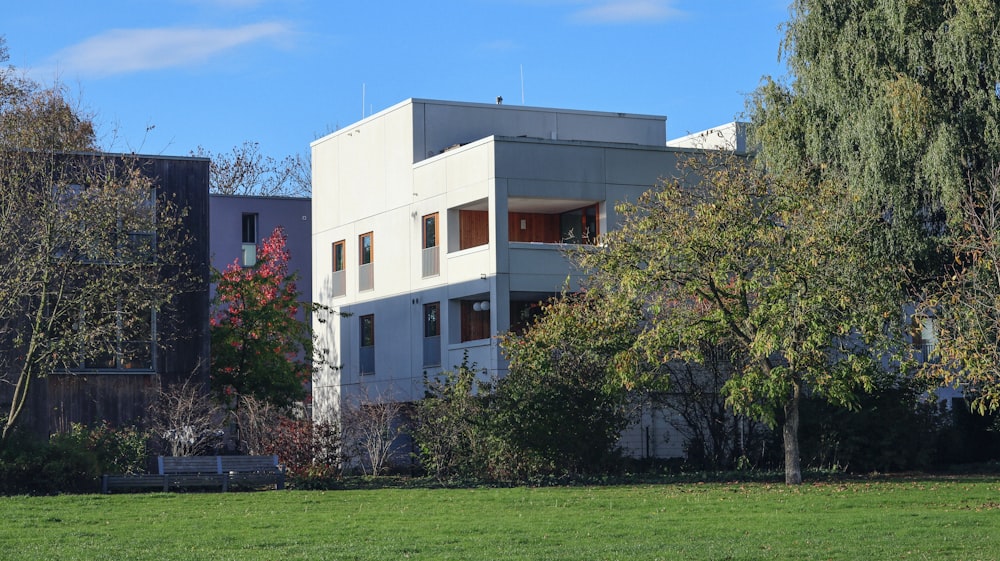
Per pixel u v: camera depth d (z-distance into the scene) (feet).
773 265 85.30
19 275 85.97
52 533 59.77
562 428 94.99
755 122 106.73
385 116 133.18
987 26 91.76
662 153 120.16
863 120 95.45
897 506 72.23
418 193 126.52
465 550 53.83
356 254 138.51
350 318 139.23
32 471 82.23
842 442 103.45
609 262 86.74
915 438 104.99
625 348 92.58
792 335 83.92
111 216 87.45
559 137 136.05
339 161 142.72
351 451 101.55
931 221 97.60
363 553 52.80
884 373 101.50
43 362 88.84
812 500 75.66
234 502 75.87
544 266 114.42
